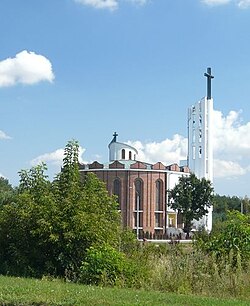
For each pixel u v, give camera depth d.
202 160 119.94
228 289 16.09
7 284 15.55
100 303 12.71
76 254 19.59
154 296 13.94
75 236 19.45
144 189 111.56
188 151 122.19
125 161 115.00
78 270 19.03
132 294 14.20
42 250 20.16
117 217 22.06
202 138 120.25
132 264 18.03
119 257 17.98
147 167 112.38
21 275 19.88
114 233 20.88
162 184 113.19
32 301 12.98
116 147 122.56
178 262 17.75
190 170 120.19
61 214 19.89
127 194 110.81
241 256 18.67
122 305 12.48
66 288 14.92
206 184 100.81
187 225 100.19
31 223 20.14
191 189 100.56
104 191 22.09
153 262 18.58
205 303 13.15
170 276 16.97
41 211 19.97
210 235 21.47
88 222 19.61
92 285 17.02
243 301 14.07
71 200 20.20
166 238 92.12
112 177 111.25
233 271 17.23
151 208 111.44
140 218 110.62
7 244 20.88
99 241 19.72
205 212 100.88
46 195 20.59
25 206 20.47
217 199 113.38
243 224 20.12
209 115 120.62
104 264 17.73
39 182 21.67
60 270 19.80
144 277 17.48
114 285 17.23
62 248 19.66
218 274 16.77
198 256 18.05
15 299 13.09
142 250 20.69
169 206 106.25
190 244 22.30
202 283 16.50
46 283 16.25
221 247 19.41
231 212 20.75
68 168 21.55
